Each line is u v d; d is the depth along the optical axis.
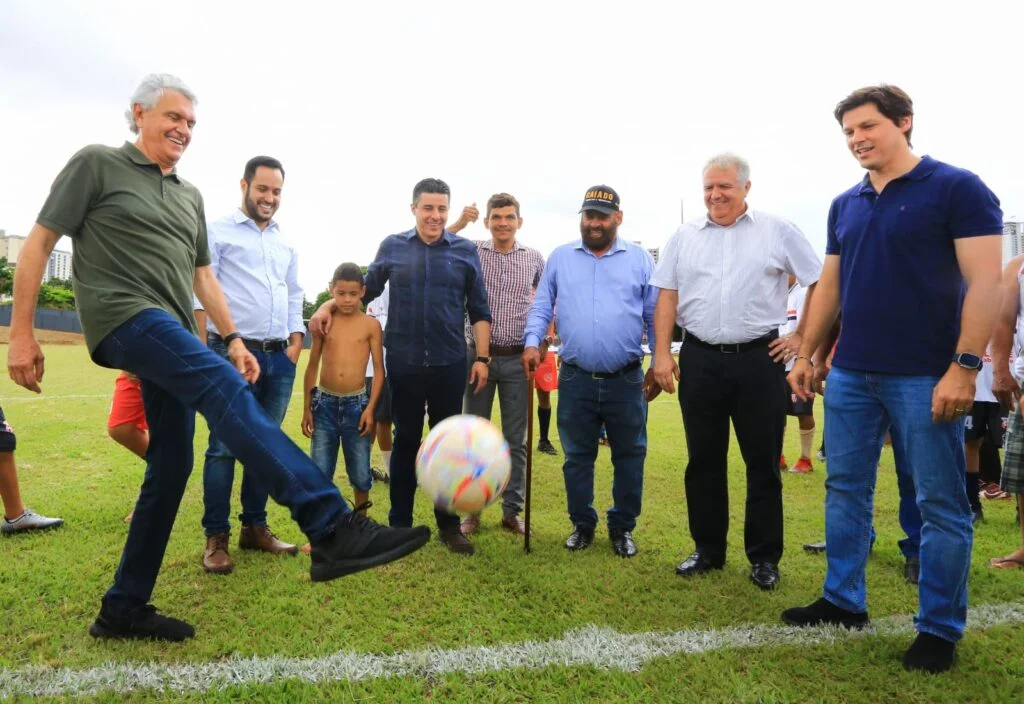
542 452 6.23
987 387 4.10
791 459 6.36
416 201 3.70
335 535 2.01
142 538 2.41
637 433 3.53
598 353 3.46
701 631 2.55
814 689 2.13
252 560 3.27
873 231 2.46
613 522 3.56
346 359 4.00
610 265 3.60
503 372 4.14
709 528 3.26
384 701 2.03
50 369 14.61
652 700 2.07
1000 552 3.57
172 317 2.29
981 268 2.20
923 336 2.36
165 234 2.45
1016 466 3.34
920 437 2.35
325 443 4.00
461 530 3.80
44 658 2.27
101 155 2.36
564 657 2.32
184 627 2.44
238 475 4.99
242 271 3.36
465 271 3.79
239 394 2.11
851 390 2.57
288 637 2.46
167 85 2.47
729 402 3.22
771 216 3.16
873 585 3.08
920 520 3.18
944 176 2.32
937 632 2.29
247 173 3.47
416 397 3.66
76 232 2.34
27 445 5.94
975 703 2.06
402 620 2.62
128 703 2.01
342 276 3.91
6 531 3.50
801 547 3.65
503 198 4.29
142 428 3.85
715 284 3.16
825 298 2.81
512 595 2.89
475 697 2.07
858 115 2.42
